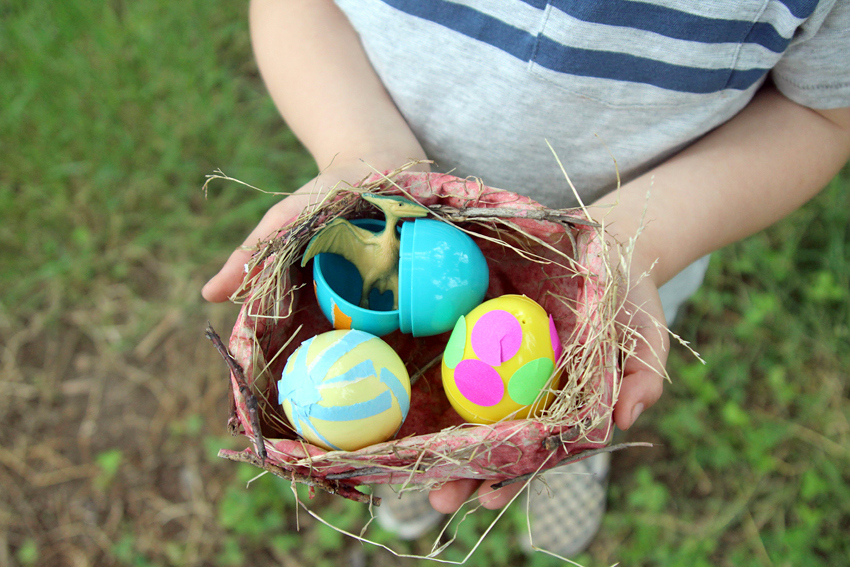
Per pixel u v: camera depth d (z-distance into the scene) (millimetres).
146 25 730
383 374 315
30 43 708
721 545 558
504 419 309
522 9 345
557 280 349
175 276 664
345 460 297
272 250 325
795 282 635
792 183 378
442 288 325
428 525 566
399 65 383
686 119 368
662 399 606
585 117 369
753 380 613
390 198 334
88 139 682
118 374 631
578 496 559
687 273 466
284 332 341
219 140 695
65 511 580
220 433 606
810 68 354
